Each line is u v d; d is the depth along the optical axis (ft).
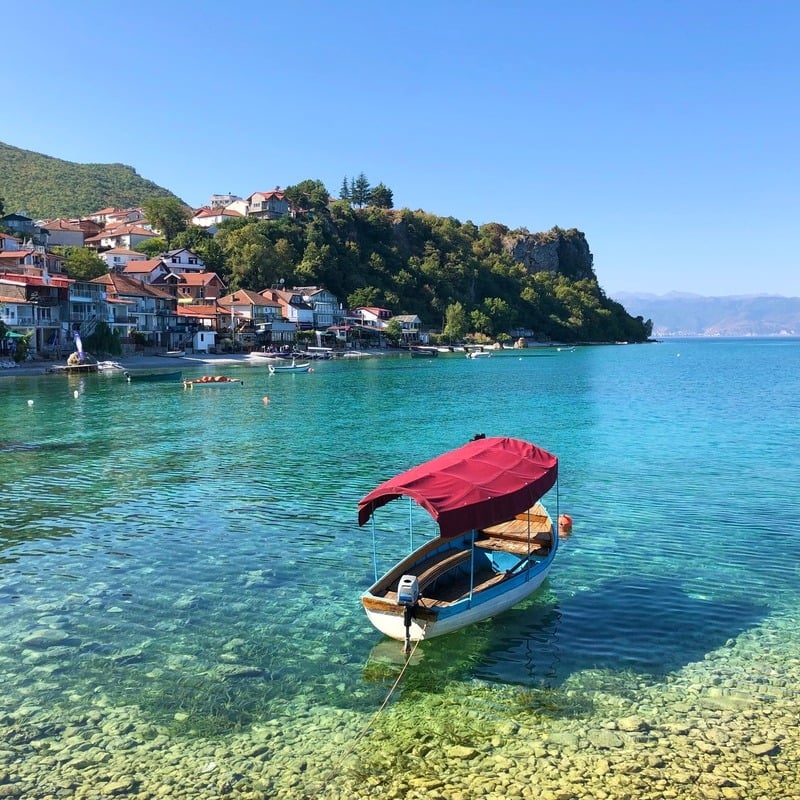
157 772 32.32
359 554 62.49
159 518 73.46
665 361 408.67
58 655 43.50
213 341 393.09
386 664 42.63
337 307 524.52
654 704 37.55
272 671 41.78
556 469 55.57
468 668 41.91
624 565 58.49
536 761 32.78
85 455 108.99
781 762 32.27
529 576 50.80
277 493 84.38
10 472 96.17
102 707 37.81
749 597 51.85
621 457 103.65
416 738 34.96
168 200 562.66
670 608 50.01
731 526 68.90
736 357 467.52
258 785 31.40
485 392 211.41
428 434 129.59
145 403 181.78
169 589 54.24
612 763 32.45
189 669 41.93
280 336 442.50
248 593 53.57
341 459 105.60
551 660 42.75
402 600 43.47
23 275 287.07
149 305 357.20
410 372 308.19
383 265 650.43
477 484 47.75
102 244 511.40
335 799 30.40
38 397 191.21
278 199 635.66
